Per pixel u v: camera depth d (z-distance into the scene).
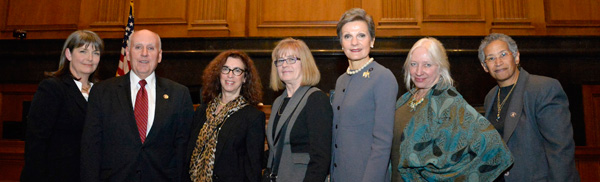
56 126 1.73
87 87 1.98
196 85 3.76
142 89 1.79
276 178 1.49
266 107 3.50
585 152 3.29
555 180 1.47
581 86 3.51
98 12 4.39
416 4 4.23
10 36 4.43
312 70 1.63
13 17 4.47
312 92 1.54
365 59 1.60
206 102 1.87
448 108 1.37
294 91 1.66
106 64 3.85
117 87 1.74
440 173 1.30
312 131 1.44
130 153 1.62
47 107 1.68
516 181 1.56
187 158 1.71
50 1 4.46
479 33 4.13
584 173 3.30
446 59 1.49
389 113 1.40
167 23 4.31
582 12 4.08
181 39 3.80
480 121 1.31
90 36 1.91
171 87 1.86
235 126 1.67
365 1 4.29
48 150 1.70
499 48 1.77
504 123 1.67
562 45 3.52
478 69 3.55
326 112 1.49
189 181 1.70
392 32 4.17
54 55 3.85
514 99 1.68
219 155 1.62
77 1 4.44
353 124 1.46
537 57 3.56
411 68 1.52
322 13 4.29
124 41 3.62
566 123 1.53
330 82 3.67
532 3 4.13
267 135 1.64
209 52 3.75
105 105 1.67
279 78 1.75
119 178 1.59
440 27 4.16
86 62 1.88
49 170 1.69
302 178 1.42
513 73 1.77
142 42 1.80
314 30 4.27
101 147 1.64
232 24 4.30
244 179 1.62
